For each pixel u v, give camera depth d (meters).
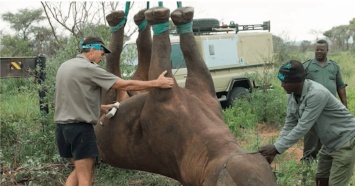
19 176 6.77
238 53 13.04
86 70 4.94
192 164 4.33
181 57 11.63
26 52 20.95
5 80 13.13
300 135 4.88
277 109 11.36
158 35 4.77
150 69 4.79
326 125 5.12
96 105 5.05
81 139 5.00
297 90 4.93
